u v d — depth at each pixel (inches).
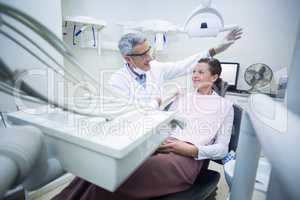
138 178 29.7
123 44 52.2
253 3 88.9
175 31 84.0
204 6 57.7
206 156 36.6
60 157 20.3
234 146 40.4
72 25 70.7
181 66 63.8
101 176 17.6
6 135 16.3
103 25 71.7
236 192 23.4
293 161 8.4
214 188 35.2
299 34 13.9
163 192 30.9
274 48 88.4
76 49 74.4
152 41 87.7
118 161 16.4
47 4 49.0
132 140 17.5
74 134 18.5
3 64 12.8
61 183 59.4
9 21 12.6
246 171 22.2
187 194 31.9
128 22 88.8
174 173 32.3
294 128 9.7
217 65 48.8
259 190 26.0
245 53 93.5
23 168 15.0
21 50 30.6
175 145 35.4
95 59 82.4
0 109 32.3
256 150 21.2
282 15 85.1
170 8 107.2
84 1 76.9
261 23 89.0
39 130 19.8
